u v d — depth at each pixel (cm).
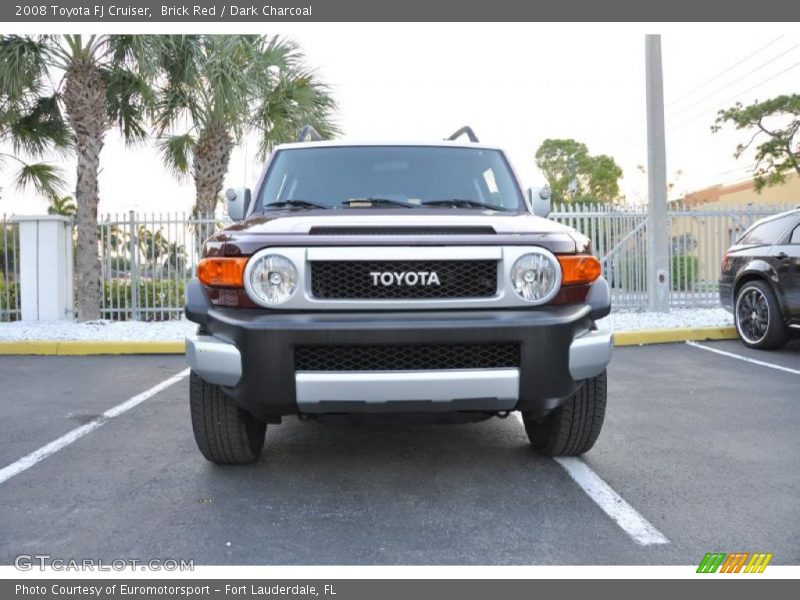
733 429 427
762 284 747
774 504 296
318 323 284
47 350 842
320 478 338
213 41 1030
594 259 311
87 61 998
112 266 1113
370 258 288
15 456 384
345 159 418
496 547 257
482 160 426
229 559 249
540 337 288
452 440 409
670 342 857
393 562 245
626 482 328
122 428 449
